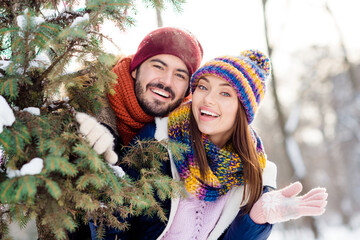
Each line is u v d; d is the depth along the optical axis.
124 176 1.51
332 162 30.33
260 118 20.22
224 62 1.83
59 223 1.18
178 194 1.72
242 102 1.83
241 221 1.76
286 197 1.72
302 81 20.08
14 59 1.30
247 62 1.88
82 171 1.33
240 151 1.86
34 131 1.25
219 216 1.91
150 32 2.06
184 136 1.83
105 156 1.45
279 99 11.07
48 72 1.44
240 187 1.93
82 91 1.60
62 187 1.23
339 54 19.42
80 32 1.28
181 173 1.80
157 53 1.96
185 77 2.04
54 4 1.54
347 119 26.89
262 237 1.76
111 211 1.50
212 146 1.86
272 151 20.75
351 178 29.27
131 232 1.81
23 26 1.24
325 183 30.83
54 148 1.22
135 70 2.02
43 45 1.28
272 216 1.68
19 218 1.19
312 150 31.72
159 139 1.82
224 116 1.82
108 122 1.86
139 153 1.68
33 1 1.51
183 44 1.99
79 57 1.40
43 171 1.17
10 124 1.22
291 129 10.81
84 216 1.52
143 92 1.97
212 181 1.80
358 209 28.50
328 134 29.58
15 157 1.19
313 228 10.30
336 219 29.34
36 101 1.47
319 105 26.66
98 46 1.54
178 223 1.82
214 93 1.81
